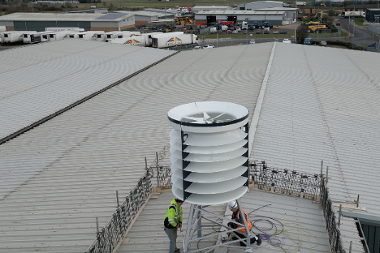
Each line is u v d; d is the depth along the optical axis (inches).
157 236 383.9
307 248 357.1
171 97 961.5
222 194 309.0
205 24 4266.7
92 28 3804.1
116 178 563.2
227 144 296.4
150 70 1318.9
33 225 444.8
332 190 524.7
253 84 990.4
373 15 4338.1
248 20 4195.4
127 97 995.3
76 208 481.4
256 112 769.6
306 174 534.0
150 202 450.6
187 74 1187.9
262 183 479.5
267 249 353.4
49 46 1622.8
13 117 853.8
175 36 2593.5
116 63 1390.3
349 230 422.0
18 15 4010.8
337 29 3599.9
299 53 1403.8
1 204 507.5
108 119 839.7
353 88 983.6
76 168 611.5
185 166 299.0
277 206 432.8
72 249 388.2
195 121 315.9
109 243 344.8
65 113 896.3
